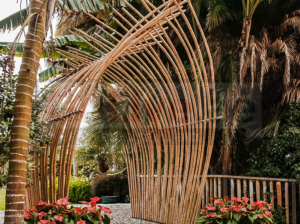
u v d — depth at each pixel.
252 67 4.60
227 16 5.20
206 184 4.77
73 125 4.10
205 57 5.30
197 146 4.53
